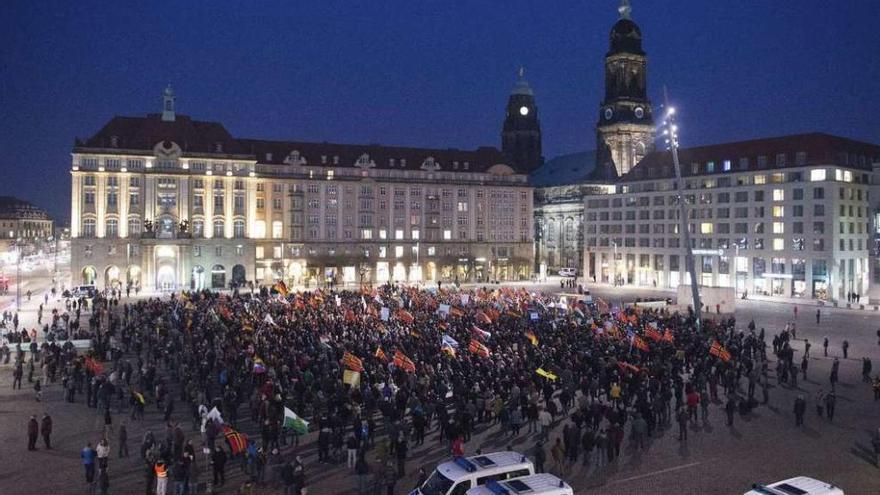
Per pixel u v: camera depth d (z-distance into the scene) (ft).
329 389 131.23
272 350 160.86
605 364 150.61
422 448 118.32
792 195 399.65
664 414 135.33
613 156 605.73
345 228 482.28
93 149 409.08
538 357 155.74
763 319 291.17
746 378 174.81
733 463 112.47
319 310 229.66
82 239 408.46
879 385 151.64
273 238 460.55
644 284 486.79
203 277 434.71
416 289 328.29
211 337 181.57
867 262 401.29
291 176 465.47
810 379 173.99
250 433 125.59
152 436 104.47
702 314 299.99
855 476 107.24
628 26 600.39
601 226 523.29
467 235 519.60
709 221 442.91
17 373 159.33
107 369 175.42
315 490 100.22
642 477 106.01
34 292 398.83
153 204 422.41
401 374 141.59
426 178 507.30
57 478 105.09
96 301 282.56
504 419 127.54
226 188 441.27
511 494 75.77
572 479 105.09
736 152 439.22
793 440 124.47
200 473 107.76
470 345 158.51
